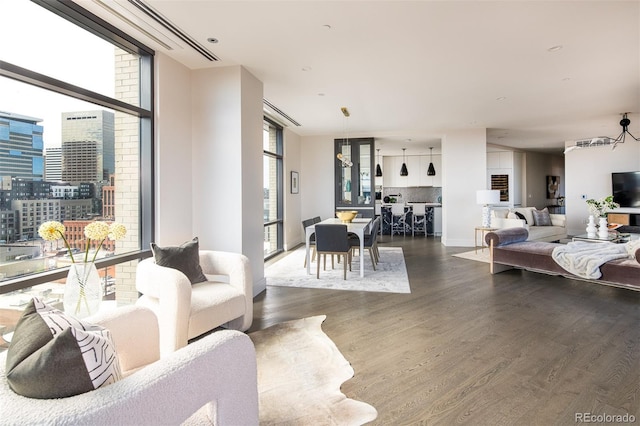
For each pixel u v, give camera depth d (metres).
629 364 2.30
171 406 0.97
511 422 1.72
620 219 7.99
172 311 2.14
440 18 2.84
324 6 2.65
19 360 0.96
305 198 8.38
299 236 8.23
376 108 5.73
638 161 8.00
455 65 3.85
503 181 10.43
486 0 2.58
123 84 3.21
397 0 2.58
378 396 1.95
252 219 4.08
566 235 8.23
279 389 2.02
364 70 4.00
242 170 3.84
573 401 1.89
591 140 5.99
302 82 4.41
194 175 3.92
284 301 3.81
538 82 4.42
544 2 2.61
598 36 3.17
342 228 4.70
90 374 0.95
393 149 10.25
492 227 7.14
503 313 3.34
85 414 0.82
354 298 3.89
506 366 2.29
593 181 8.62
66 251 2.64
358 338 2.77
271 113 6.09
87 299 1.87
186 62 3.74
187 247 2.89
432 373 2.21
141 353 1.63
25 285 2.24
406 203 10.74
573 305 3.57
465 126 7.22
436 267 5.49
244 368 1.21
